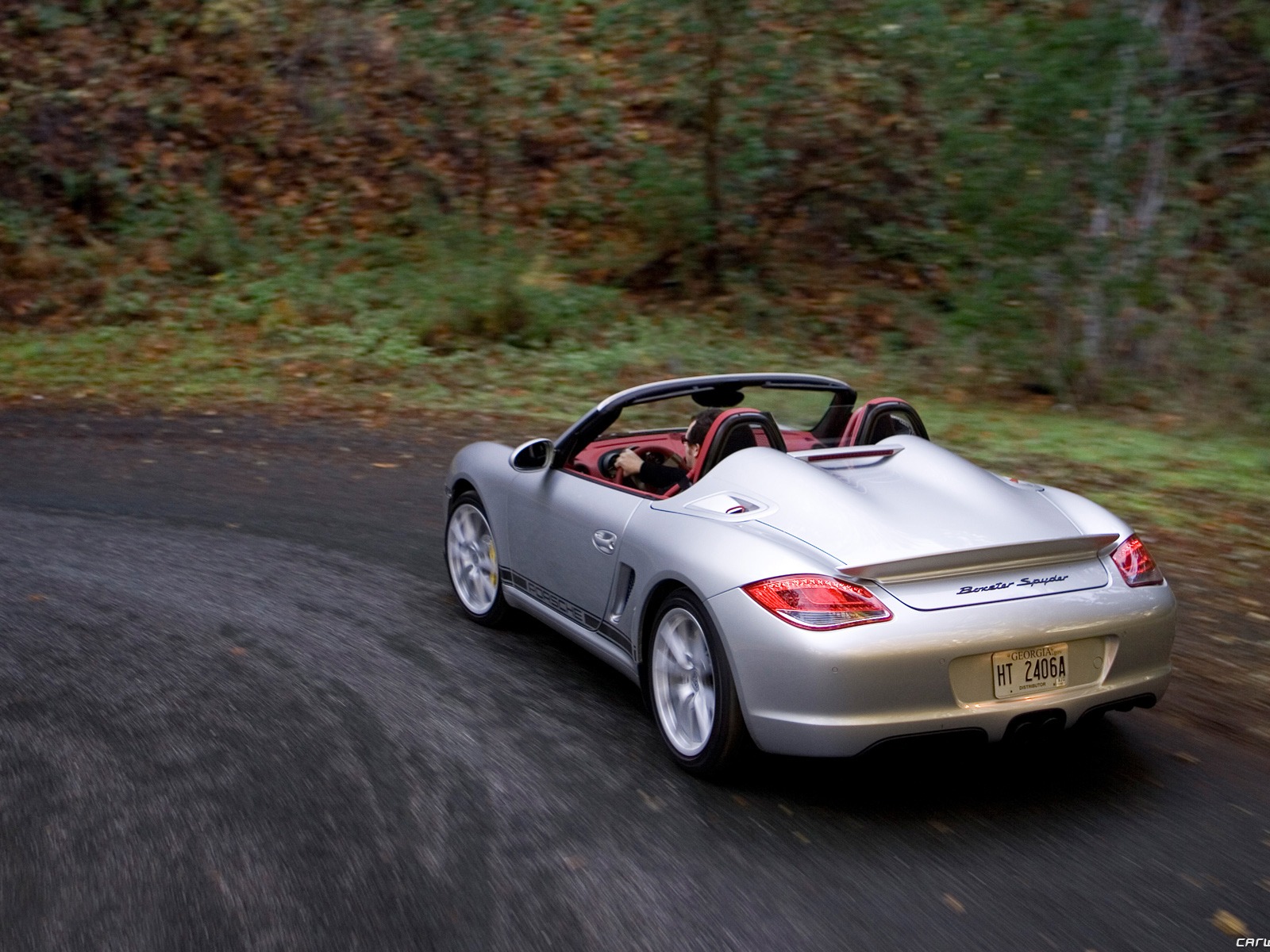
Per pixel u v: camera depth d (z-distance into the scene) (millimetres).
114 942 2830
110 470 8961
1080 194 11977
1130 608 3637
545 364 13125
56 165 16781
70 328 14383
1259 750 4148
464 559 5637
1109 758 4035
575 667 4926
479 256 15398
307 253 16047
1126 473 9102
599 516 4461
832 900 3059
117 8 18797
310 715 4312
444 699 4516
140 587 5992
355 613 5633
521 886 3105
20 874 3146
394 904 3008
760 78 14938
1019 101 11695
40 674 4723
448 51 18547
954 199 13000
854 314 14742
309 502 8016
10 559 6496
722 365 13250
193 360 13156
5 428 10406
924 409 11648
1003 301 12578
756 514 3838
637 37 16156
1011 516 3840
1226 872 3230
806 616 3402
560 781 3779
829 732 3369
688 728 3877
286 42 19016
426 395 11969
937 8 12961
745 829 3461
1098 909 3023
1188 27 12984
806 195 16266
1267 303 12469
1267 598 6109
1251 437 10703
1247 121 13938
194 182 17156
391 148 18000
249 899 3023
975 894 3096
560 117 18312
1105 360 12148
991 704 3451
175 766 3844
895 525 3676
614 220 16844
